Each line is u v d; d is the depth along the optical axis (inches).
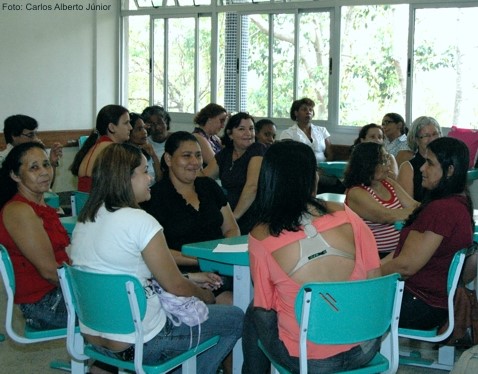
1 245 96.7
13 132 190.4
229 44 306.7
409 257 100.7
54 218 108.7
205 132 218.2
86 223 87.6
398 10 259.3
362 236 80.6
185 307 89.5
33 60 302.8
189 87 323.3
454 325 106.6
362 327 78.1
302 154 80.0
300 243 78.5
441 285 103.2
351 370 81.0
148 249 85.3
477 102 247.1
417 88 259.4
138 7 332.8
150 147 207.8
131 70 340.8
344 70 276.2
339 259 78.7
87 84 327.3
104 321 84.7
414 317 103.5
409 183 155.7
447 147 101.0
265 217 80.1
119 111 159.8
